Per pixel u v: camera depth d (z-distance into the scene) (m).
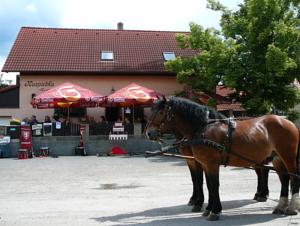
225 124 8.49
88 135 23.08
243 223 8.01
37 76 27.72
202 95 24.42
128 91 22.75
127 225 8.06
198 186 9.30
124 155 22.50
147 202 10.34
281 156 8.68
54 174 15.73
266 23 20.62
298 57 20.91
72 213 9.20
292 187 8.70
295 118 21.83
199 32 22.75
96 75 28.17
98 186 12.98
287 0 21.64
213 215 8.23
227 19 22.66
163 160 19.97
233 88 21.38
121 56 29.50
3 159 21.17
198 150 8.36
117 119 27.48
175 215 8.87
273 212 8.78
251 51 20.72
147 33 32.94
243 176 14.53
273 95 21.41
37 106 22.94
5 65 27.42
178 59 24.06
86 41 31.12
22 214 9.17
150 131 8.80
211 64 20.86
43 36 31.22
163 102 8.75
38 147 22.66
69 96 22.06
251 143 8.44
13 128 22.34
